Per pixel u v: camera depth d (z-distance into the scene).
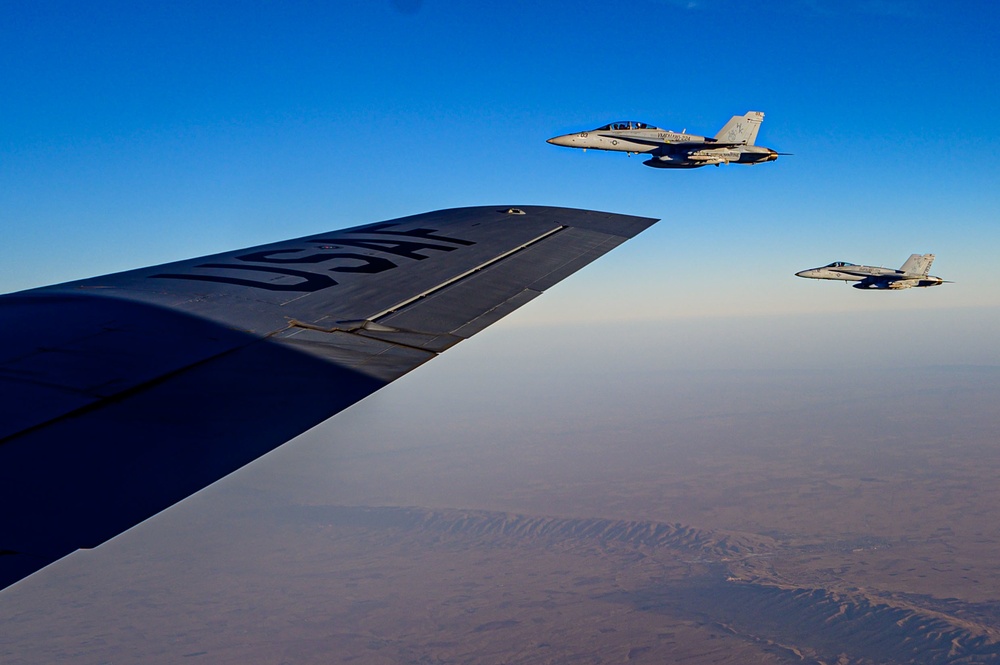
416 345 9.88
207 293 11.77
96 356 8.85
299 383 8.34
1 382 7.87
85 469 6.12
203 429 7.01
